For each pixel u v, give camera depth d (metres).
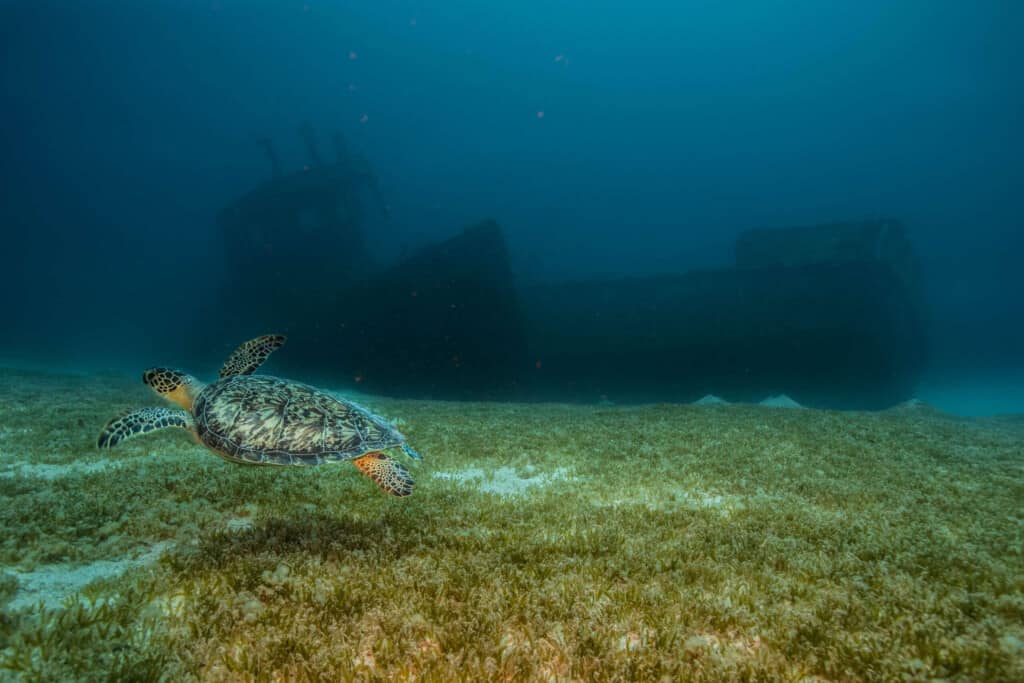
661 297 34.97
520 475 11.46
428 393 35.84
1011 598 5.34
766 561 6.41
